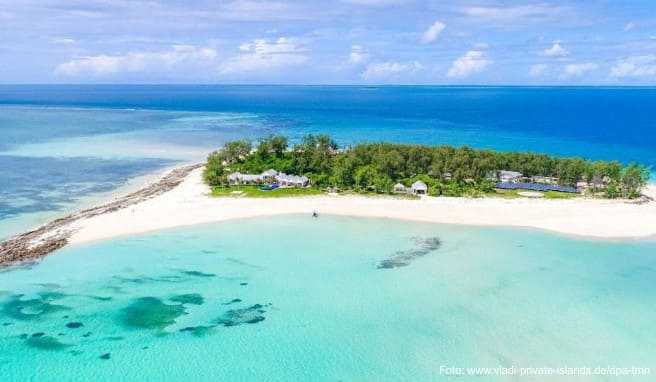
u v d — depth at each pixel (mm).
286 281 77062
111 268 80188
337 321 66688
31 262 81250
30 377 55812
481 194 122188
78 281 75812
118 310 68625
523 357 59469
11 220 101938
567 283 77375
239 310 69188
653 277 79812
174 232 95312
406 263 83562
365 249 89062
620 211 111000
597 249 90562
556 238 95562
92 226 97062
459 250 89250
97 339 62469
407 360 59031
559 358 59312
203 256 85188
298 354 60125
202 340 62625
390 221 103500
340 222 102438
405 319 67188
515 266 83000
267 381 55688
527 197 120812
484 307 70188
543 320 67062
